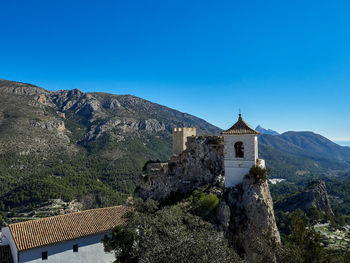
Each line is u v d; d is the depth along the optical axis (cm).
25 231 3353
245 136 3866
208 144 5372
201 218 3178
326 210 18162
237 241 3434
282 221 12900
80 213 3916
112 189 19488
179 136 6150
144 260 2184
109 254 3644
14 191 16188
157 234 2578
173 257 2102
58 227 3519
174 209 3369
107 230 3616
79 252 3450
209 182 5025
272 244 2956
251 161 3828
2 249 3428
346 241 11812
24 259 3091
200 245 2233
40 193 15625
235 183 3897
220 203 3662
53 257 3275
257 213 3412
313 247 2719
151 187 5869
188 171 5488
